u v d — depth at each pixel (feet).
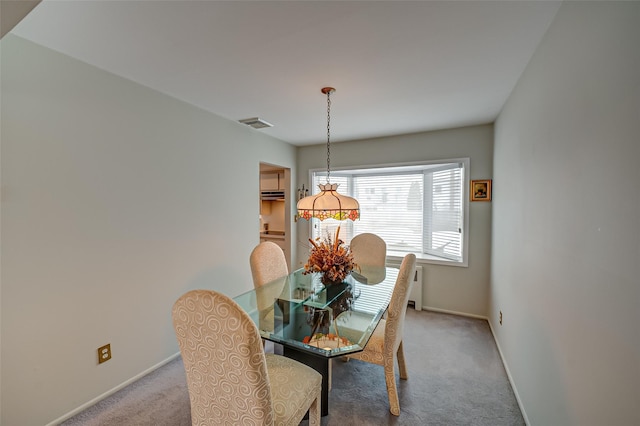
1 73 4.69
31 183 5.03
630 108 2.57
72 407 5.63
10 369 4.86
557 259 4.21
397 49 5.32
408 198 12.87
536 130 5.22
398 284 5.55
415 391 6.40
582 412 3.44
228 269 9.72
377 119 9.58
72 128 5.59
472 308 10.63
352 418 5.61
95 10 4.18
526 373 5.56
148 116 7.03
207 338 3.35
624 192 2.66
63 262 5.48
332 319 5.98
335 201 6.70
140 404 6.00
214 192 9.10
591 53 3.29
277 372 4.71
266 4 4.08
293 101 7.98
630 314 2.57
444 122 9.95
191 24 4.56
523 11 4.25
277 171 16.52
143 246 6.96
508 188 7.39
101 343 6.11
